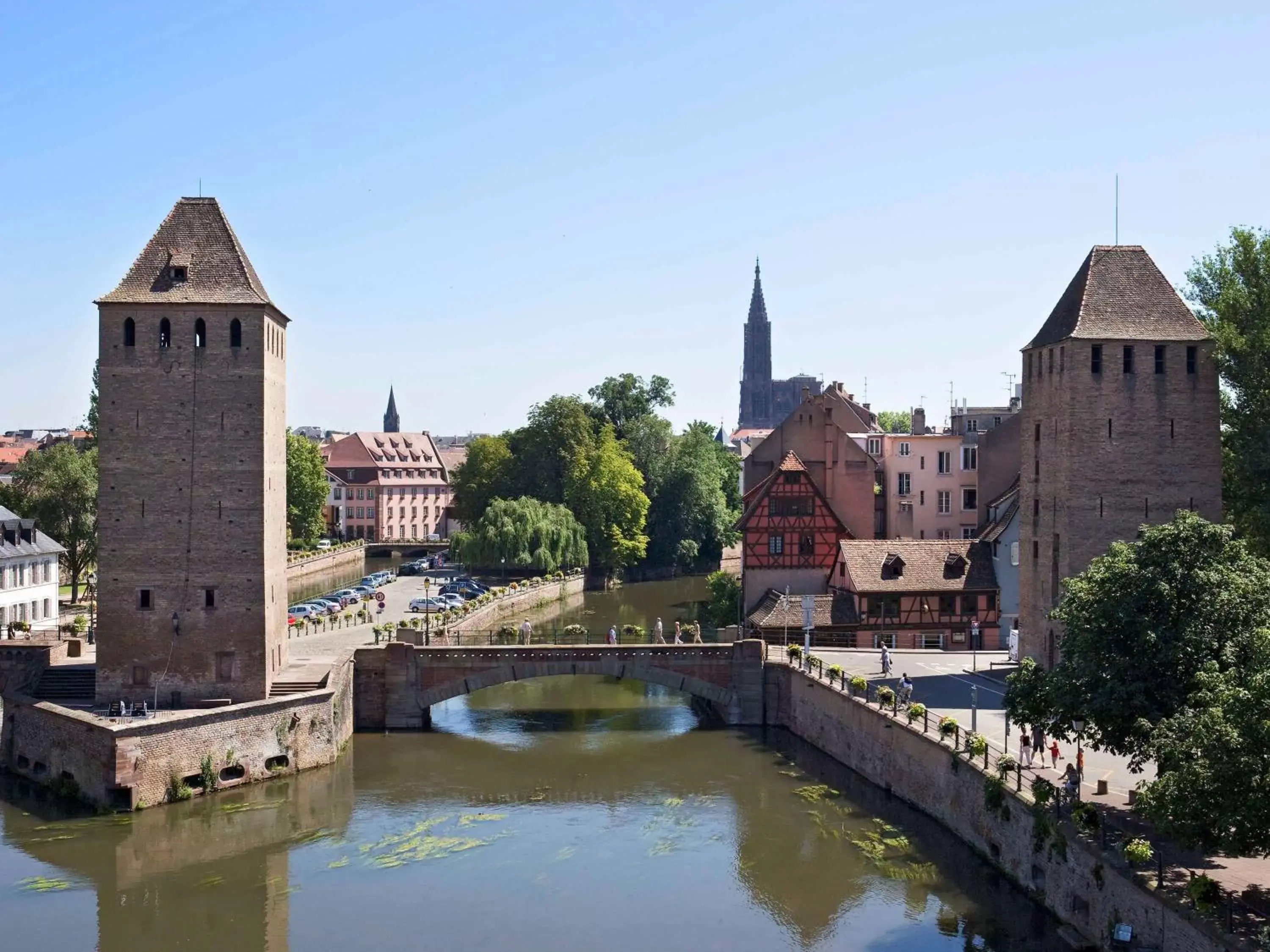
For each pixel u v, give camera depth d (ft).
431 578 471.62
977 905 152.35
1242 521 216.95
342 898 158.81
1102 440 211.82
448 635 289.53
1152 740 125.18
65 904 156.46
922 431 404.36
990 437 338.13
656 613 407.44
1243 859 129.80
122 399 217.36
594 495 485.56
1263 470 204.95
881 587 276.41
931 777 183.32
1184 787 114.52
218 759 200.75
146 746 189.16
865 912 151.74
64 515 351.46
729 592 339.36
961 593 277.85
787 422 358.84
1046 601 221.46
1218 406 213.46
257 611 219.00
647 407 547.49
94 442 447.42
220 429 218.18
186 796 194.49
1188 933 113.29
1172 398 213.05
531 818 191.11
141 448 217.56
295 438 548.72
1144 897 121.80
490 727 253.24
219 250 222.48
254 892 160.66
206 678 218.38
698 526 526.16
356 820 189.78
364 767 220.02
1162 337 212.43
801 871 166.40
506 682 271.08
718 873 166.40
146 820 186.29
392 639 273.75
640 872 167.43
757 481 360.28
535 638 317.83
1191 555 141.79
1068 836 139.54
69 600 375.45
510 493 508.12
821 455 358.02
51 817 186.91
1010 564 279.08
